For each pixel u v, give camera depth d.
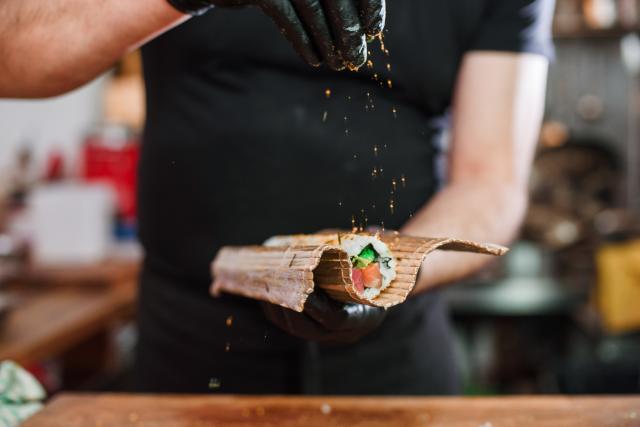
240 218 0.92
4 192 1.70
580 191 2.61
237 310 0.92
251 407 0.80
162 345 0.97
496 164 0.94
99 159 1.77
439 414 0.79
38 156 1.92
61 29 0.74
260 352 0.93
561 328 2.22
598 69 2.76
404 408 0.80
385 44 0.91
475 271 0.88
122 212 1.77
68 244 1.55
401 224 0.95
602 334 1.99
